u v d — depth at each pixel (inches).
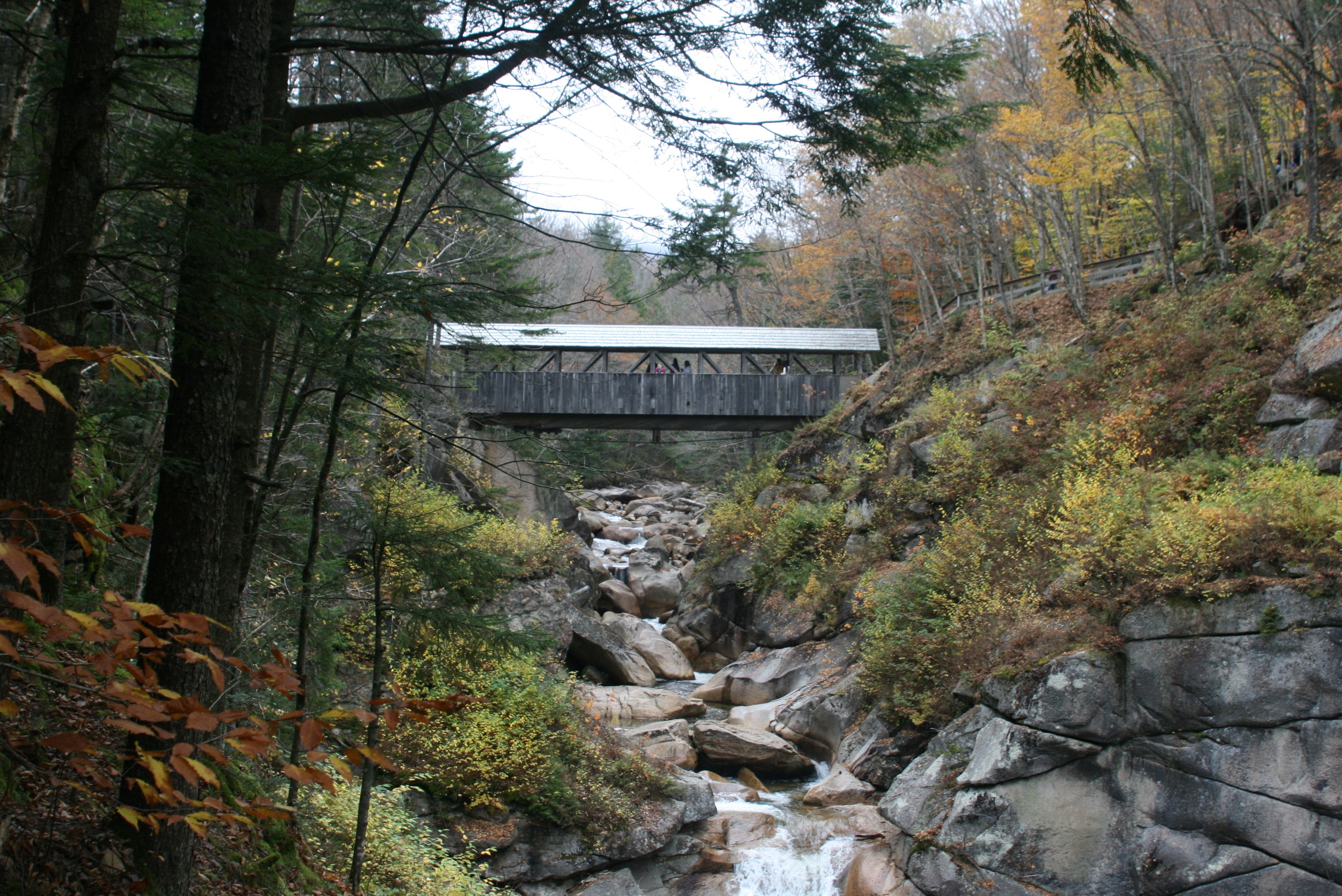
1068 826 366.6
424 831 353.1
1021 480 593.3
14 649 67.9
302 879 241.4
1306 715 324.8
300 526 384.5
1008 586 483.8
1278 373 496.7
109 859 167.0
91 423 266.8
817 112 255.8
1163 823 349.4
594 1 217.8
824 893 413.1
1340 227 583.2
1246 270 649.6
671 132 252.2
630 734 561.0
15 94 268.5
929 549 613.6
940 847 385.1
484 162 376.2
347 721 91.6
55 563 72.2
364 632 436.5
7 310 194.2
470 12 235.6
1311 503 362.3
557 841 391.2
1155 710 361.4
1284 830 321.1
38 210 277.4
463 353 493.7
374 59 311.3
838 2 229.9
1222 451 494.3
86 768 76.5
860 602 629.6
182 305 178.9
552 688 449.4
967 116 275.9
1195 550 374.0
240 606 267.3
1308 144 588.4
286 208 363.6
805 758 547.8
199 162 160.4
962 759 414.3
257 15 198.5
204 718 75.2
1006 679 408.2
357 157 173.8
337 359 247.4
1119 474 498.9
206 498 192.5
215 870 215.0
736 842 440.5
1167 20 641.0
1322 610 329.1
